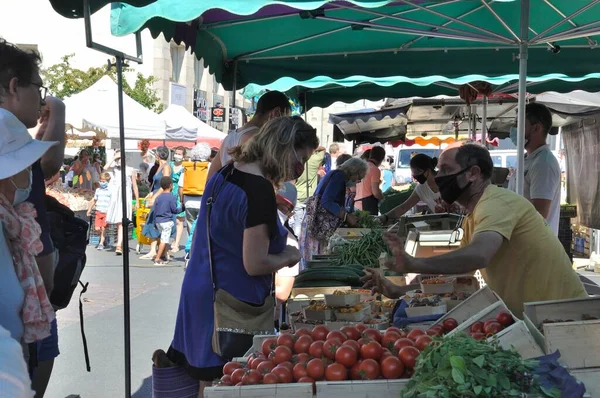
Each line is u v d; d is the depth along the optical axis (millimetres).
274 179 3818
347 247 6832
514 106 12750
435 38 7395
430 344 2637
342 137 16344
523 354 2799
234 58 7605
